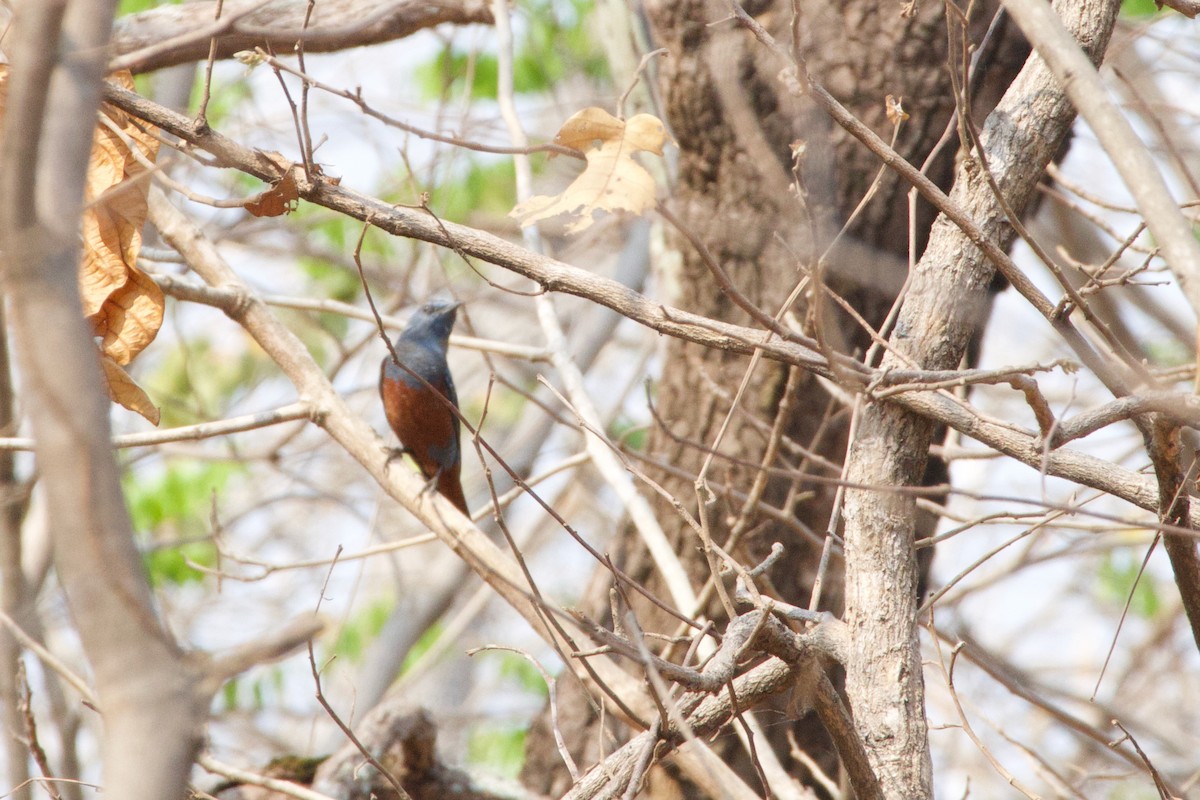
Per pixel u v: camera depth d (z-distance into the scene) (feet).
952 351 21.16
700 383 36.58
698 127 34.53
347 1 33.22
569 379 32.81
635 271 52.75
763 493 34.68
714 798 25.49
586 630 17.47
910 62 33.04
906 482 20.61
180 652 10.96
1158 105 34.40
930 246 21.97
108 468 10.28
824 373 21.16
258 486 69.67
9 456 30.30
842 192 32.91
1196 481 20.84
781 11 33.47
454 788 31.14
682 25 33.88
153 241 38.73
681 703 19.83
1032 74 22.11
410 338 39.34
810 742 34.40
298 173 21.79
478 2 36.58
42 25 10.50
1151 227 14.49
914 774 18.62
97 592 10.03
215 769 25.66
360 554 29.96
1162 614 68.39
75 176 10.88
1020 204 21.52
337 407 29.32
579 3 65.31
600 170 19.93
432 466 39.42
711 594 31.01
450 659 76.28
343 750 30.60
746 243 34.55
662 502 36.70
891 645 19.49
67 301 10.50
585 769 37.11
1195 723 67.87
